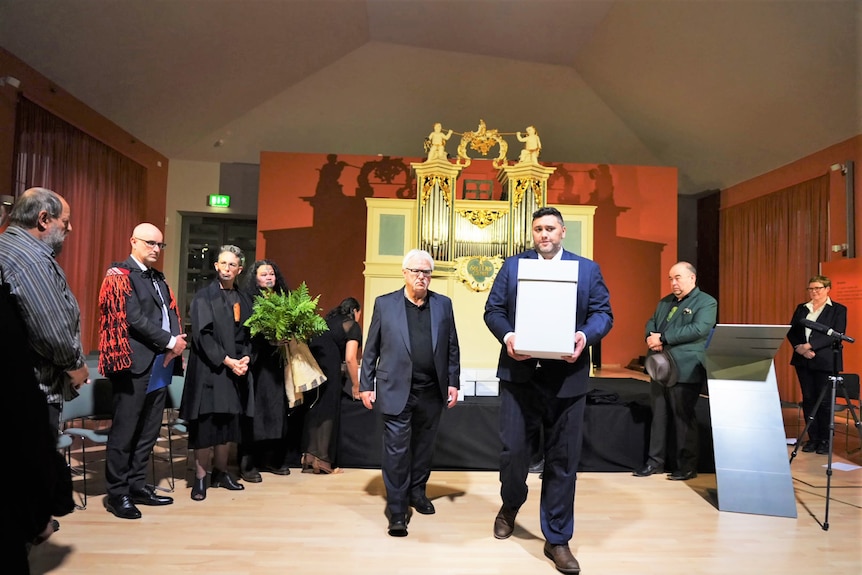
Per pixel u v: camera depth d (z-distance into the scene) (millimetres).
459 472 3789
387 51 7938
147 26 5695
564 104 8500
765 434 3119
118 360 2727
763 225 7707
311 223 7707
